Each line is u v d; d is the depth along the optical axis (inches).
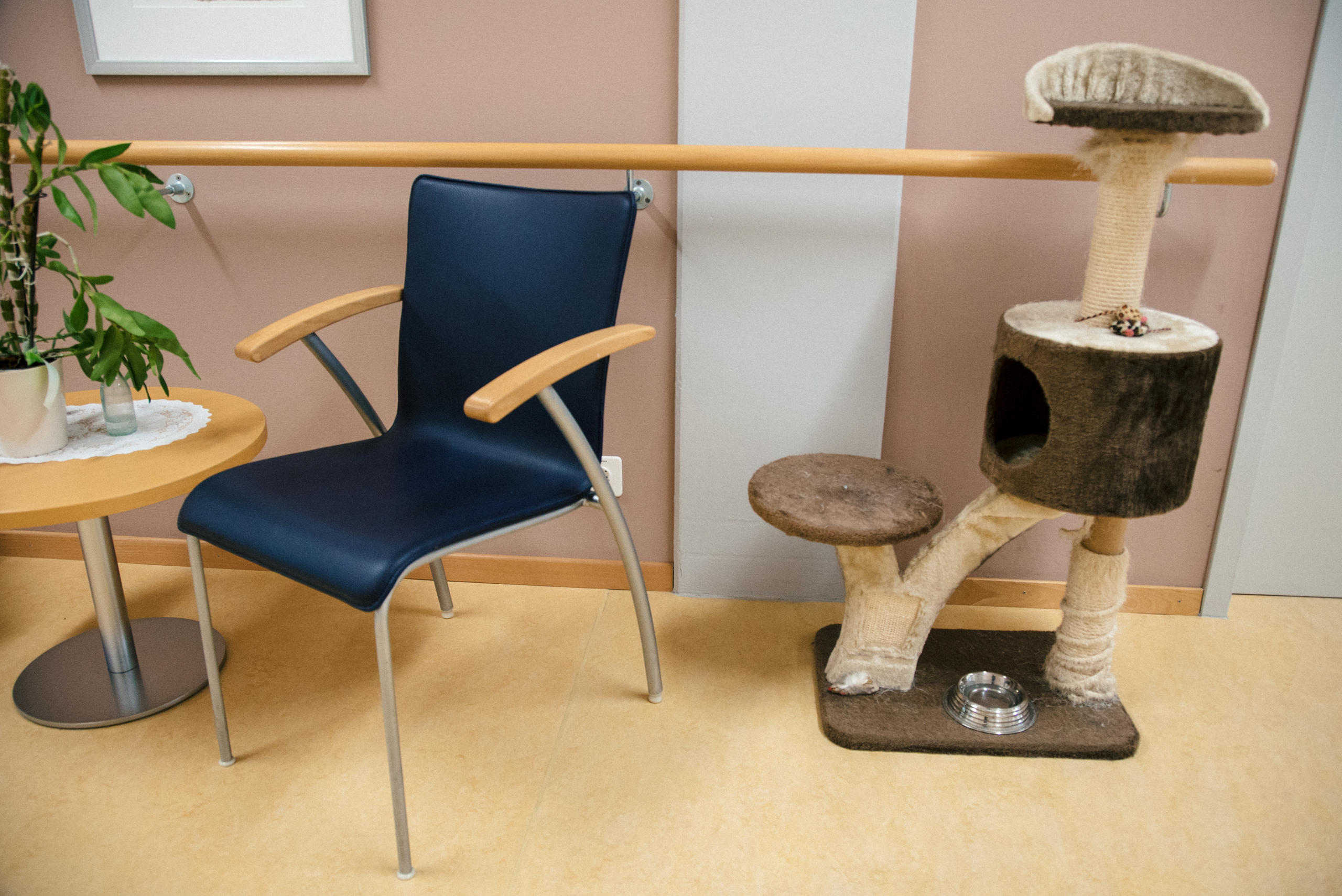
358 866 46.7
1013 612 70.5
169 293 68.9
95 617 69.0
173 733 56.3
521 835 48.7
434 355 58.2
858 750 55.2
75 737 55.8
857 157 53.9
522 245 54.5
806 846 48.1
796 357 64.4
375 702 59.6
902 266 63.1
